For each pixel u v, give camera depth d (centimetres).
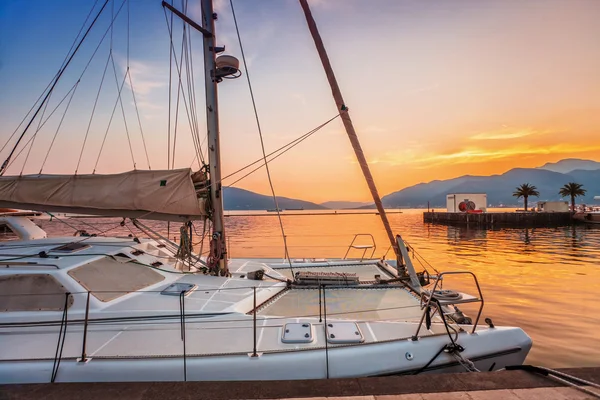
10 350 367
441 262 1772
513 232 3906
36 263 467
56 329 402
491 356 409
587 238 3150
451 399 270
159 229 2866
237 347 376
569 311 927
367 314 491
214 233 630
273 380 309
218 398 280
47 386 301
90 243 593
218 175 629
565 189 6631
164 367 347
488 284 1257
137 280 517
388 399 271
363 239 2936
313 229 4272
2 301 426
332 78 623
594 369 316
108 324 413
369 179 630
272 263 804
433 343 398
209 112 625
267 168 643
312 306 520
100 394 287
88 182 562
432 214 6644
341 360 364
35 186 544
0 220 724
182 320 397
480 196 5834
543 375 315
